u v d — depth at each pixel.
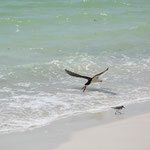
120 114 15.55
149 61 23.42
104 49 25.70
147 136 13.50
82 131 13.91
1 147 12.60
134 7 38.31
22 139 13.22
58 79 20.09
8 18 30.45
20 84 18.98
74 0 37.94
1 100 16.72
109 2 38.44
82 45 26.34
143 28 30.72
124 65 22.48
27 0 36.56
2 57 23.34
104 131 13.91
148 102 17.06
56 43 26.38
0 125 14.29
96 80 15.41
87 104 16.61
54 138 13.34
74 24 31.02
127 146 12.71
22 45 25.55
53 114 15.44
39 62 22.78
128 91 18.39
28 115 15.28
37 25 30.00
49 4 36.03
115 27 30.98
